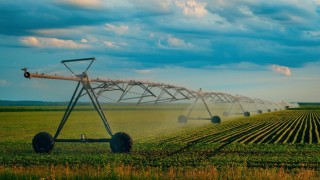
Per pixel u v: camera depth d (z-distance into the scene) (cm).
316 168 1967
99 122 6431
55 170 1636
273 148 2780
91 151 2580
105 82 2566
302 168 1911
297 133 4109
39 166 1966
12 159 2227
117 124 5672
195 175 1544
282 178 1488
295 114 10075
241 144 3014
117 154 2398
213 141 3259
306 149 2728
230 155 2419
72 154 2420
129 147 2447
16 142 3275
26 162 2134
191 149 2697
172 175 1552
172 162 2134
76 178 1494
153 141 3228
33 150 2694
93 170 1662
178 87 3956
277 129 4656
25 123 6300
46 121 6881
